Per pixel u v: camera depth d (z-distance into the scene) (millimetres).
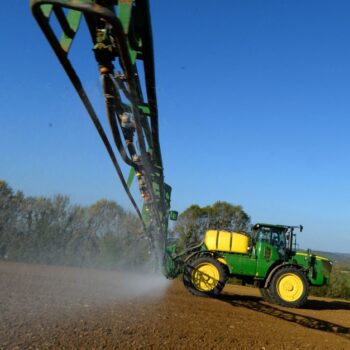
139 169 6445
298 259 14117
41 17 3107
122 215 29250
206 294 13438
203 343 7406
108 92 4254
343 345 8688
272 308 12828
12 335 6645
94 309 9180
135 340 7051
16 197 29188
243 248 14000
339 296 22625
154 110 5098
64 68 3756
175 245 14828
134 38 3828
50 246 28250
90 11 3010
